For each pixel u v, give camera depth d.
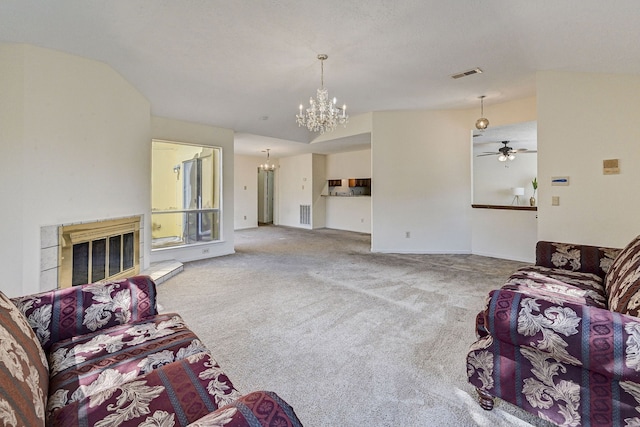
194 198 5.25
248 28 2.54
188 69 3.34
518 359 1.35
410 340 2.19
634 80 2.95
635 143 2.95
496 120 4.91
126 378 1.08
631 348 1.04
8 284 2.47
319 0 2.18
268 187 10.78
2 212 2.45
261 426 0.67
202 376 1.09
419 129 5.44
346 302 2.96
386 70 3.45
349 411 1.49
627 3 2.04
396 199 5.55
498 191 8.18
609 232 3.08
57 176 2.73
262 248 6.05
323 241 6.93
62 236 2.70
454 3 2.20
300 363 1.90
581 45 2.68
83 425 0.85
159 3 2.16
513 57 3.07
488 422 1.41
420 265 4.52
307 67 3.35
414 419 1.43
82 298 1.44
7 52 2.48
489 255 5.16
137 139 3.81
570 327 1.14
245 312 2.71
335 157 9.18
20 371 0.82
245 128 5.82
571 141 3.25
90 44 2.70
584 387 1.19
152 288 1.65
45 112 2.64
